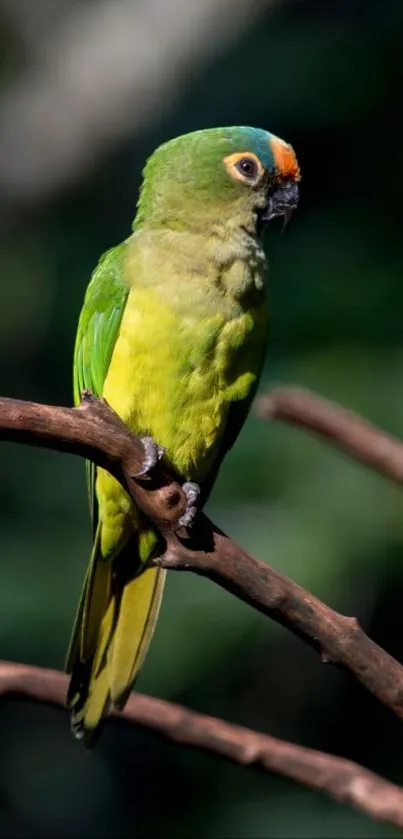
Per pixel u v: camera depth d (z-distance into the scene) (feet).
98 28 52.11
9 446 42.06
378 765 42.01
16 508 41.24
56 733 43.21
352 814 39.04
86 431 19.24
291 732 41.50
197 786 41.70
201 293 25.95
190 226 27.37
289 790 40.19
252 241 27.50
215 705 40.06
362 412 39.91
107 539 25.62
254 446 39.86
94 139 50.26
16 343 44.42
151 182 28.53
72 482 41.47
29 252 47.16
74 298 44.80
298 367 41.01
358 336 41.63
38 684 21.61
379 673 18.35
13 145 49.85
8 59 51.96
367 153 45.57
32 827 42.22
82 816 42.24
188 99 50.01
